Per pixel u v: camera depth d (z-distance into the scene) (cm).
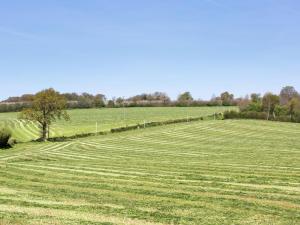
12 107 19575
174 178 4484
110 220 2497
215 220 2602
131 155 7381
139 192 3628
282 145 9406
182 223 2505
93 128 12950
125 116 16650
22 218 2461
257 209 2958
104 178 4481
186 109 19162
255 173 4916
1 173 4816
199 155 7406
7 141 8825
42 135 11231
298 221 2630
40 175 4712
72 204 3012
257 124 14000
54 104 10556
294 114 15900
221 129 12838
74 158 6856
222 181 4288
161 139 10644
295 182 4247
